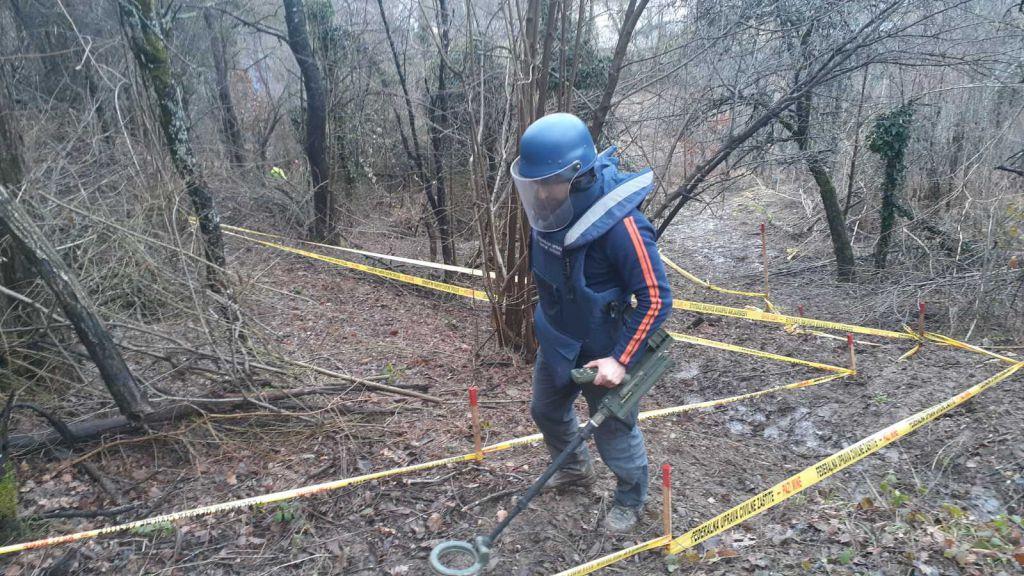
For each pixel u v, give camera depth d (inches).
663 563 115.7
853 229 369.4
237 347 173.9
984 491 135.6
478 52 216.7
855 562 113.2
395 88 369.4
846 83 285.0
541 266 106.5
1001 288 239.5
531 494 98.6
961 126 320.2
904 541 117.3
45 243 134.3
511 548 121.4
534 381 121.6
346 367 208.4
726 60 219.0
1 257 161.9
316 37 381.7
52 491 138.7
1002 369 187.0
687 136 233.3
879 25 205.8
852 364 196.4
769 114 213.6
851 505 132.4
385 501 135.4
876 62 215.9
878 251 306.5
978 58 243.1
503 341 218.5
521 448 154.7
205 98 433.1
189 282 167.9
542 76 183.5
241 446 154.5
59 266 136.3
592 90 235.5
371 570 117.7
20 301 167.9
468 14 200.1
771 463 157.8
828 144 289.9
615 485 138.6
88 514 131.4
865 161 347.3
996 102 305.9
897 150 289.6
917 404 173.2
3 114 175.2
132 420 148.9
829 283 318.7
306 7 375.6
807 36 217.6
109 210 205.3
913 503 131.2
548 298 107.9
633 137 234.8
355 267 274.5
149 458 151.0
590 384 111.3
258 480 143.3
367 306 276.5
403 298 292.0
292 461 149.8
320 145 361.7
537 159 96.6
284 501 134.4
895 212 302.4
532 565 117.2
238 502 128.0
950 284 260.8
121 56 272.5
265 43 514.0
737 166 244.4
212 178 383.9
